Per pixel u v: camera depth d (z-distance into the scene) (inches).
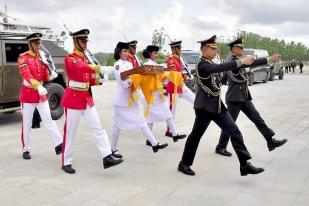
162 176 210.7
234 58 227.3
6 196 182.9
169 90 289.4
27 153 245.1
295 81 992.9
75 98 208.8
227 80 238.7
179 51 293.7
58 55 407.2
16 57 366.0
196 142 210.1
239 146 198.7
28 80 229.9
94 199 179.3
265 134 234.5
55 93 378.9
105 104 512.4
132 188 193.0
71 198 180.4
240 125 355.3
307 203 174.9
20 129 339.9
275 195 184.1
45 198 180.4
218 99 199.0
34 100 237.5
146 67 222.1
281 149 265.7
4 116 408.8
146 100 250.5
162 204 173.8
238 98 232.1
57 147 237.1
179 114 425.4
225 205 172.9
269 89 737.6
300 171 218.5
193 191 189.0
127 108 234.1
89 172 217.8
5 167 227.1
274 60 178.9
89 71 205.0
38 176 211.0
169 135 306.5
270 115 410.0
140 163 234.4
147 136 235.6
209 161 237.5
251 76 816.3
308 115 410.3
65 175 212.7
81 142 287.9
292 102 525.7
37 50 240.5
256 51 852.0
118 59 231.8
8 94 355.9
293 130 329.4
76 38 205.9
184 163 214.4
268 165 229.3
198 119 205.5
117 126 238.7
